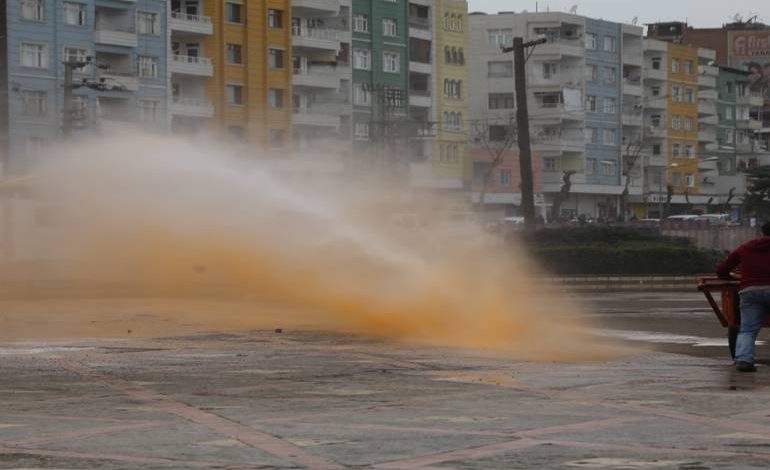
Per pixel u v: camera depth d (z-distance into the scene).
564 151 128.88
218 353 19.48
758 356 19.89
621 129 137.00
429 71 116.06
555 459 10.37
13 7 82.69
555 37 129.75
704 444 11.11
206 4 94.62
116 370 17.17
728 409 13.37
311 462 10.24
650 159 144.00
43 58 84.12
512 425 12.23
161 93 90.69
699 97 153.25
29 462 10.27
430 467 10.04
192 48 94.62
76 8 85.94
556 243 51.59
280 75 99.44
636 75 140.62
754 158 165.00
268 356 19.05
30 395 14.56
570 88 129.38
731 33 173.75
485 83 128.88
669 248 49.91
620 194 137.00
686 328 25.48
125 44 88.00
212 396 14.47
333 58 104.88
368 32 109.81
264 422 12.42
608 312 30.59
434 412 13.14
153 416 12.85
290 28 99.88
